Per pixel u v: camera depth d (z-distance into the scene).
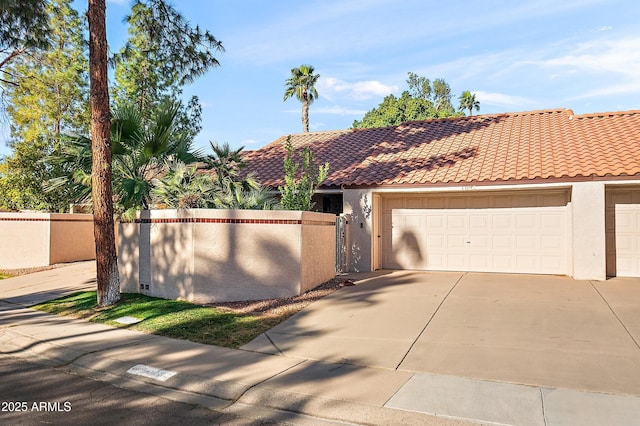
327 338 8.55
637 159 13.95
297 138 23.70
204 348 8.12
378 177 16.42
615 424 5.12
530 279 14.09
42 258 20.28
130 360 7.54
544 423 5.19
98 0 11.33
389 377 6.63
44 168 24.41
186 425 5.40
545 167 14.60
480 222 16.09
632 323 8.96
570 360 7.12
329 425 5.40
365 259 16.14
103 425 5.36
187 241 11.58
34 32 16.56
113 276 11.65
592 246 13.69
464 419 5.33
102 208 11.52
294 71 43.53
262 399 6.07
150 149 13.59
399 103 52.06
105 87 11.46
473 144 17.91
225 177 14.85
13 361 7.94
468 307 10.51
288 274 11.92
